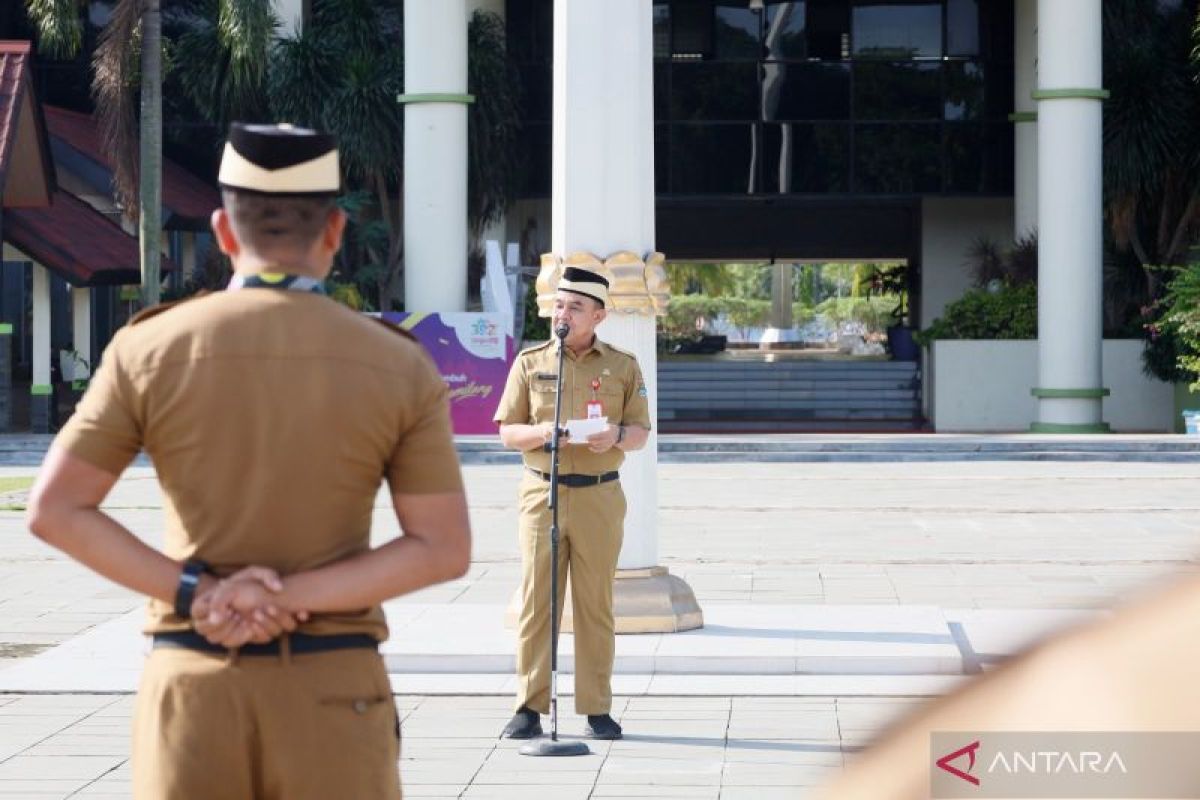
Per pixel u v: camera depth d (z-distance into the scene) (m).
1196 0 34.03
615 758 7.81
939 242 39.72
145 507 19.88
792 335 60.16
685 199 37.12
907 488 22.20
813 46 37.00
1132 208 33.34
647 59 10.51
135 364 3.48
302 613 3.38
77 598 13.02
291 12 33.72
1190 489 21.84
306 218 3.58
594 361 8.19
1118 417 33.22
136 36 29.56
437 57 31.55
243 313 3.48
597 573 8.11
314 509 3.44
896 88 36.97
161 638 3.49
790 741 8.09
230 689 3.38
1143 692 1.28
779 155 37.03
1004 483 22.92
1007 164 37.00
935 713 1.41
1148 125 32.38
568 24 10.38
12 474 24.48
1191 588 1.30
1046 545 15.80
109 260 30.62
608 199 10.38
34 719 8.81
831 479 23.70
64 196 32.53
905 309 41.91
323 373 3.44
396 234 35.12
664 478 23.97
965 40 36.91
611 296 10.28
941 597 12.44
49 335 30.16
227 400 3.43
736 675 9.66
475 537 16.81
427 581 3.49
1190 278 29.59
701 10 36.91
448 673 9.80
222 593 3.35
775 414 37.91
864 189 37.00
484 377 29.50
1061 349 31.23
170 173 35.28
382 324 3.64
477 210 34.62
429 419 3.55
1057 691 1.33
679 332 57.94
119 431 3.48
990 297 34.28
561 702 9.07
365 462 3.48
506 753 7.95
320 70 32.59
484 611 11.37
